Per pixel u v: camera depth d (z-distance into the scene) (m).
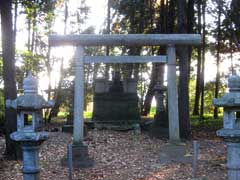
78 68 13.81
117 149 15.83
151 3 27.11
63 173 12.28
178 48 18.92
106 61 13.91
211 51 32.25
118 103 23.34
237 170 7.18
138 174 12.09
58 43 13.59
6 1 13.44
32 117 7.38
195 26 27.70
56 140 17.27
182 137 18.45
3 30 13.53
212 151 15.34
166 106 19.05
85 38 13.61
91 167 13.06
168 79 14.19
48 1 20.72
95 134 19.02
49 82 28.77
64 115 32.12
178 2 18.84
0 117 19.03
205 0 27.75
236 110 7.10
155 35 13.85
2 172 12.15
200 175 11.60
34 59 26.64
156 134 18.45
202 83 30.72
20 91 23.02
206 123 25.61
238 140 7.12
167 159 13.66
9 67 13.55
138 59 14.04
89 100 34.59
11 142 13.64
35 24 29.77
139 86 35.00
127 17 27.50
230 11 22.48
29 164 7.43
